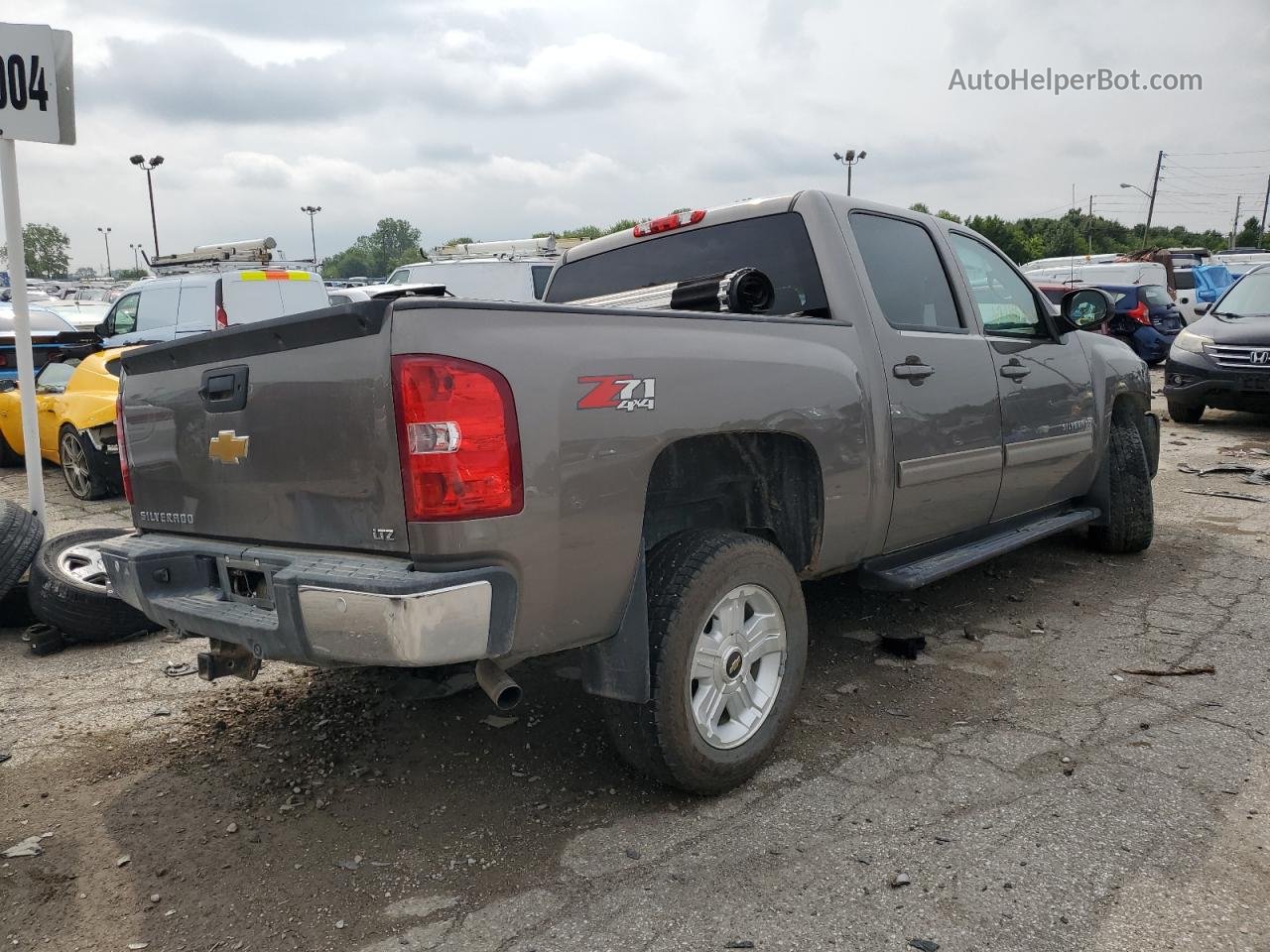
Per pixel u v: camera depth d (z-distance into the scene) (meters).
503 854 2.95
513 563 2.66
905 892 2.69
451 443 2.54
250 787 3.41
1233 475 8.84
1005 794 3.22
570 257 5.02
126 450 3.65
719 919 2.59
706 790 3.23
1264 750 3.49
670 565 3.12
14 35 5.47
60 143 5.59
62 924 2.67
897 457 3.96
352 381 2.67
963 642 4.71
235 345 3.04
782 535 3.68
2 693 4.35
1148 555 6.18
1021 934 2.50
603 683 3.07
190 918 2.68
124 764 3.62
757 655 3.38
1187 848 2.87
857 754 3.55
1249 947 2.43
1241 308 11.88
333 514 2.82
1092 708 3.89
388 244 155.50
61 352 11.57
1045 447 5.04
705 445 3.38
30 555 4.96
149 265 16.66
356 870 2.88
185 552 3.34
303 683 4.38
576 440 2.76
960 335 4.52
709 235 4.39
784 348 3.49
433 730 3.82
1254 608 5.10
